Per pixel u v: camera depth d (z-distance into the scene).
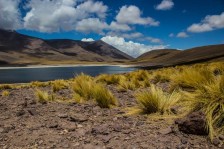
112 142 4.83
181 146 4.44
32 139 5.24
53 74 136.62
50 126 6.00
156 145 4.58
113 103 8.35
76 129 5.75
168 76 14.75
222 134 4.80
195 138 4.81
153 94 6.82
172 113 6.38
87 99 9.62
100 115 7.00
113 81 16.36
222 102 5.33
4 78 105.31
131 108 7.57
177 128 5.37
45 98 10.06
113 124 5.95
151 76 17.31
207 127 4.81
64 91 13.93
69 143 4.91
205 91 6.05
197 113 5.12
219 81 5.89
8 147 4.88
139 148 4.50
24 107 8.89
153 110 6.73
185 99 6.73
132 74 18.50
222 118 5.11
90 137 5.15
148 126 5.69
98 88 8.84
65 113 7.43
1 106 9.48
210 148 4.37
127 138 4.98
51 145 4.86
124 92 11.80
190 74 8.22
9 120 6.93
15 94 14.23
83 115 7.04
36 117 7.14
